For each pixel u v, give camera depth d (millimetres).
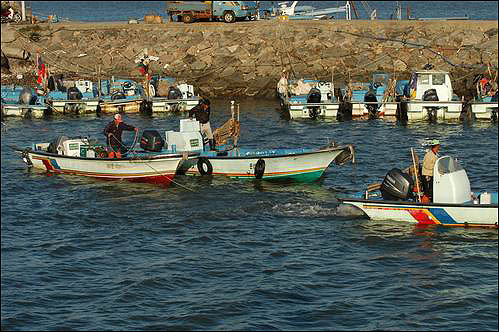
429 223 30250
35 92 62438
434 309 23125
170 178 37312
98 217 32250
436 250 27703
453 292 24219
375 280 25172
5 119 56062
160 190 36531
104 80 65562
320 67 69625
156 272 25953
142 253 27828
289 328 22031
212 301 23703
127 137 44156
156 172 37375
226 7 77125
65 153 39938
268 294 24188
